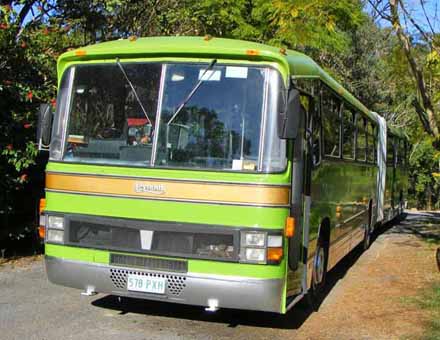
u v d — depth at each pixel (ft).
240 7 54.29
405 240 51.34
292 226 19.75
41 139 22.15
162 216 19.93
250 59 20.21
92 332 21.13
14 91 31.96
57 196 21.45
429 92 39.68
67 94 22.18
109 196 20.58
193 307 24.91
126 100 21.20
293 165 20.21
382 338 21.65
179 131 20.39
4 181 32.63
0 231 34.01
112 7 43.52
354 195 36.40
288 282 20.74
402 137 70.59
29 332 20.97
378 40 80.53
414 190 130.62
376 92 90.58
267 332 22.12
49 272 21.59
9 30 31.81
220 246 19.38
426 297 28.09
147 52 21.02
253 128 19.80
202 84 20.51
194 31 54.85
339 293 29.27
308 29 38.24
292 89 19.83
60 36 38.11
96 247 20.62
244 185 19.34
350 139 34.27
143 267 20.10
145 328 21.85
